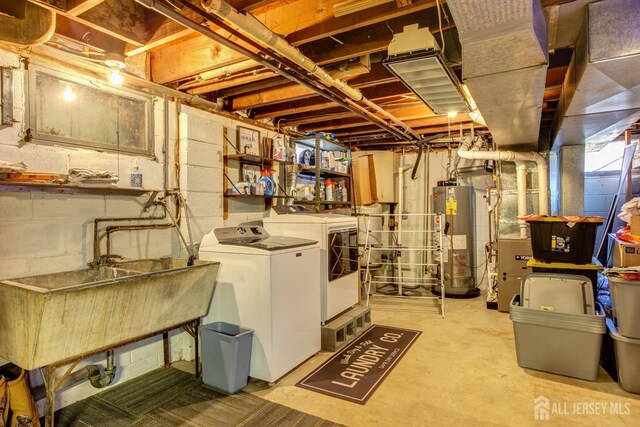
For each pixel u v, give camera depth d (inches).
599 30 79.8
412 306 189.9
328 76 109.3
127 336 89.4
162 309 96.2
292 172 176.9
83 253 100.3
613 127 143.9
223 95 145.3
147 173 117.1
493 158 187.8
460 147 199.5
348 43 100.4
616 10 78.4
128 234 111.7
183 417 90.4
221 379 103.2
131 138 112.9
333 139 192.9
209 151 136.3
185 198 127.3
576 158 184.4
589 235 128.0
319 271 128.4
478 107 116.5
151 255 117.9
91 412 92.9
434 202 220.8
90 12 82.5
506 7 64.7
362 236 224.2
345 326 137.6
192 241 129.3
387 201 239.9
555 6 80.3
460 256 209.5
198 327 115.0
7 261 85.8
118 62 97.9
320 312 132.0
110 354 101.9
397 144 233.0
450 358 123.9
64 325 74.9
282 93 136.7
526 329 114.3
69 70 96.4
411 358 124.0
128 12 91.0
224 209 144.6
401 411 92.4
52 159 93.5
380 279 240.4
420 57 87.8
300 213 159.0
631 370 99.9
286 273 111.4
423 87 110.9
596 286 128.7
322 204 188.2
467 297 207.5
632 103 110.8
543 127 195.2
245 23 77.2
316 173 175.2
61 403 94.9
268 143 161.3
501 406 94.4
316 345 126.4
